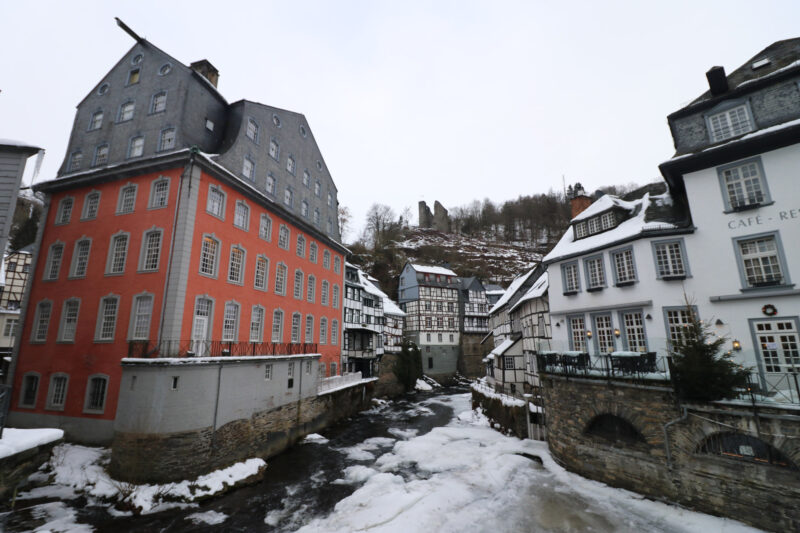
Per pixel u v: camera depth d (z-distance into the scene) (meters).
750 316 11.87
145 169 16.73
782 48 13.54
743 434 8.83
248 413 15.39
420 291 54.00
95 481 11.86
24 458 7.97
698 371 9.28
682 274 13.31
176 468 11.94
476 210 115.81
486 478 13.13
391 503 11.08
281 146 23.83
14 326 27.17
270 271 20.88
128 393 12.30
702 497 9.48
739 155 12.66
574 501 10.86
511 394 24.53
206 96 20.05
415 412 28.86
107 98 20.44
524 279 30.55
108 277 16.27
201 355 15.45
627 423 11.68
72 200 18.45
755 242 12.20
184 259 15.08
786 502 8.21
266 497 12.33
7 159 10.73
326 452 17.69
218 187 17.38
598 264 16.17
